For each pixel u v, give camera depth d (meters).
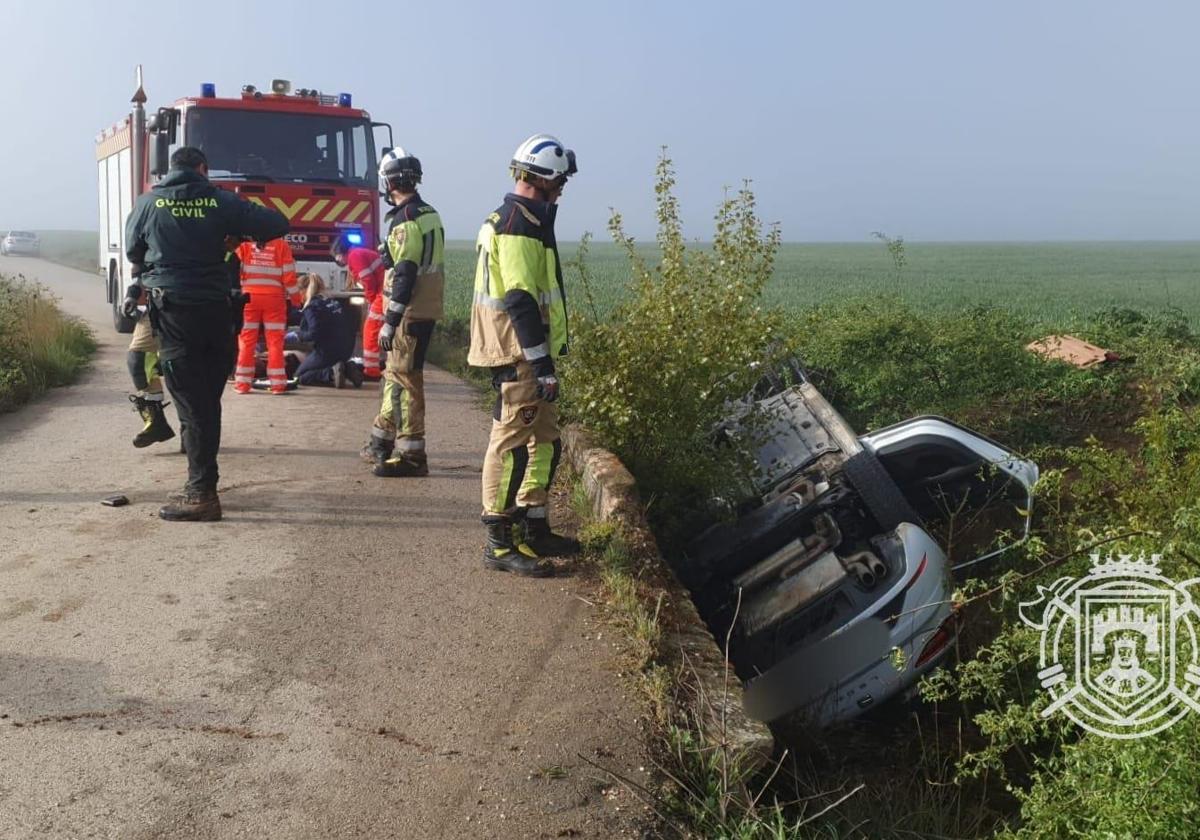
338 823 3.49
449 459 8.30
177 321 6.21
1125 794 3.48
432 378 12.68
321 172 13.28
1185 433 5.70
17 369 10.50
